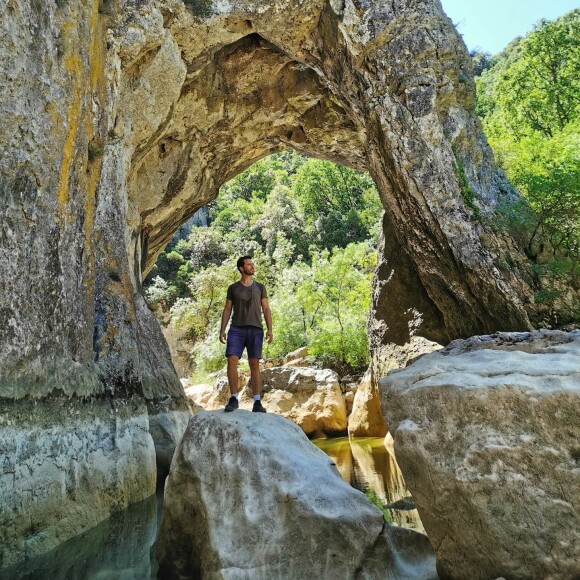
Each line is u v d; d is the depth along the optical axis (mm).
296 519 3342
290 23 10445
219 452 3756
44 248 4918
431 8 10703
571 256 9859
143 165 11594
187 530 3727
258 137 13648
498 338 3721
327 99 12609
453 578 2922
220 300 27203
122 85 8461
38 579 3605
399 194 11195
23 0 4621
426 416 3016
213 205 50188
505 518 2691
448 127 10742
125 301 7227
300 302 20469
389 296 12781
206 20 9578
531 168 11109
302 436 4254
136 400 6727
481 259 10078
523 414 2736
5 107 4332
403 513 5039
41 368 4695
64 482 4691
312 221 39312
